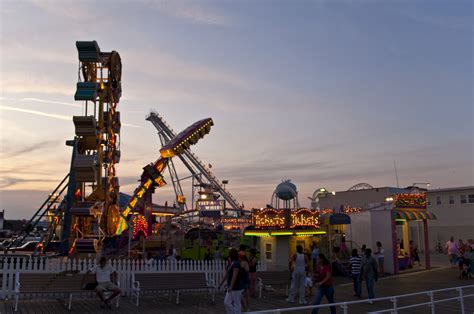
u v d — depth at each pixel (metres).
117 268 15.24
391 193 34.94
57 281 12.87
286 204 27.47
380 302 14.71
